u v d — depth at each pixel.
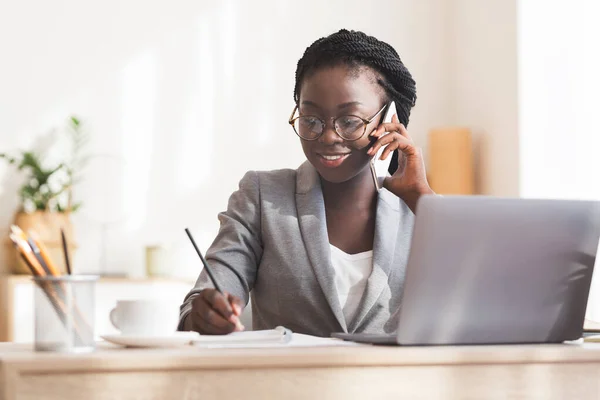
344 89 1.89
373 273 1.91
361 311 1.89
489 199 1.40
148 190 4.68
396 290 1.94
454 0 5.12
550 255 1.46
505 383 1.30
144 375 1.18
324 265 1.92
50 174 4.37
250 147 4.82
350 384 1.24
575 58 4.51
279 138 4.86
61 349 1.26
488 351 1.30
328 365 1.24
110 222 4.61
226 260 1.94
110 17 4.69
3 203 4.49
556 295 1.48
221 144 4.79
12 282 4.04
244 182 2.07
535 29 4.54
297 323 1.94
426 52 5.11
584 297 1.51
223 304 1.52
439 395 1.28
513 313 1.46
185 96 4.77
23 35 4.57
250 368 1.21
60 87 4.61
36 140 4.56
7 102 4.54
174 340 1.35
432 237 1.38
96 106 4.64
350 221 2.00
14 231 1.29
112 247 4.61
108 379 1.17
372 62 1.94
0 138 4.54
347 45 1.92
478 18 4.89
